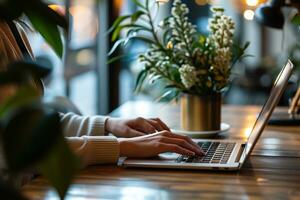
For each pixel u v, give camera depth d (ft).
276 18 8.23
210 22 6.86
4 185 2.35
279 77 6.12
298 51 11.21
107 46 13.94
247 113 8.86
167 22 6.98
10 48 5.75
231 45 6.79
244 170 5.26
